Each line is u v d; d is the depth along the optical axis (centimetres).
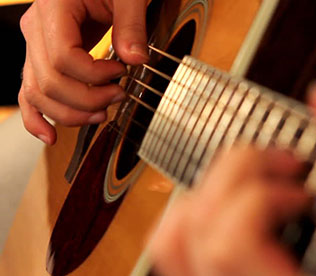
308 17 44
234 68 46
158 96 52
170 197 47
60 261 56
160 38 54
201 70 47
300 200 37
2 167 71
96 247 52
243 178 37
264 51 45
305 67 44
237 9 48
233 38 48
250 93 44
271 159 38
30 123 59
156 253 39
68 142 59
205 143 45
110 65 54
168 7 54
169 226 38
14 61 89
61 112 55
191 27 51
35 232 60
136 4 53
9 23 86
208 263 35
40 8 56
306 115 41
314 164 39
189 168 46
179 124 47
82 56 53
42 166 62
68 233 56
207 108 45
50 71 54
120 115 54
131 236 50
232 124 44
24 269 60
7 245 64
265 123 42
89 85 55
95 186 54
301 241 38
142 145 49
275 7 44
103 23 58
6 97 92
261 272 34
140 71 54
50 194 60
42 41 55
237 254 34
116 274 50
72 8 55
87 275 52
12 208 69
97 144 56
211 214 37
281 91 45
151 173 50
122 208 51
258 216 35
